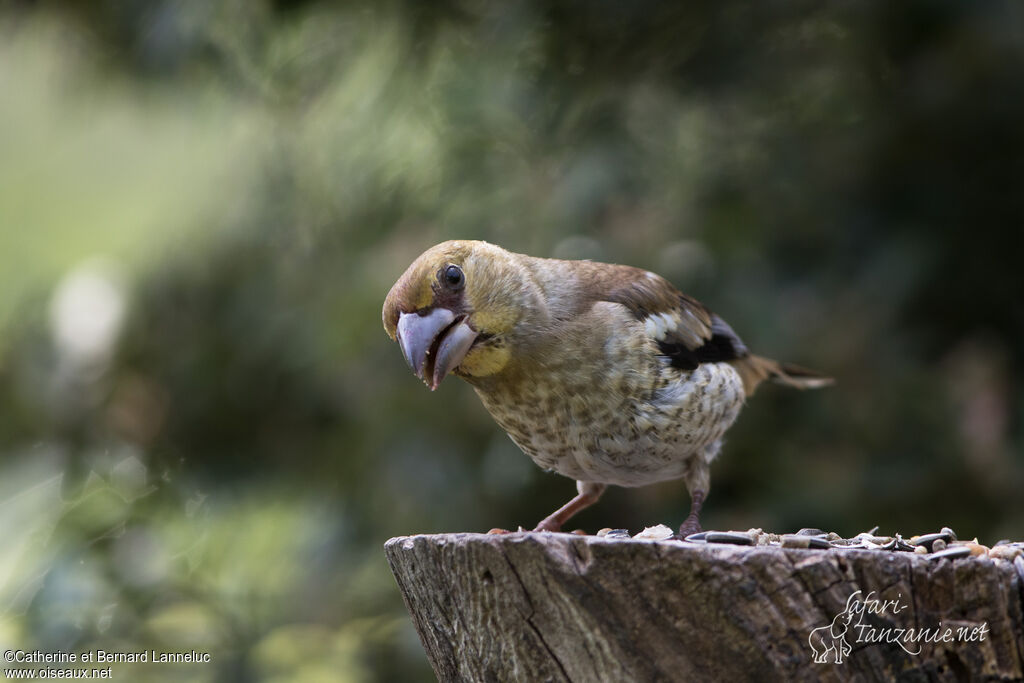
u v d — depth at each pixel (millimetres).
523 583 5012
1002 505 10797
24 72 14094
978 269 11227
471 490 11250
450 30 11625
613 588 4840
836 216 11305
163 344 14562
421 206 11523
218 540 10828
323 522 11750
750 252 11188
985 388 10867
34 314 15219
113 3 12031
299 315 12359
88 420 14578
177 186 14703
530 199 11117
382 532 11680
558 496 11562
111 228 15234
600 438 7617
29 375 14734
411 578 5543
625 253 10906
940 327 11367
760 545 5461
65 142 15078
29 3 12562
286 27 11906
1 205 15195
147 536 10016
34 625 9219
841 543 5980
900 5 10883
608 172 10828
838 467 10859
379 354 11414
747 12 11359
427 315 7246
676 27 11391
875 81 11312
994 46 10523
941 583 4824
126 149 14703
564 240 10922
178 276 14438
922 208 11195
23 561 9547
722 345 8602
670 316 8023
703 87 11492
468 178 11328
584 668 4969
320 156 12281
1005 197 11172
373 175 11891
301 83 12117
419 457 11227
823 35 11422
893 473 10773
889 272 10844
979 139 11102
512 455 11117
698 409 7812
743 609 4719
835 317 10961
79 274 15148
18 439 14812
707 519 11094
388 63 11922
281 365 12953
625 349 7520
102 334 14617
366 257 11578
